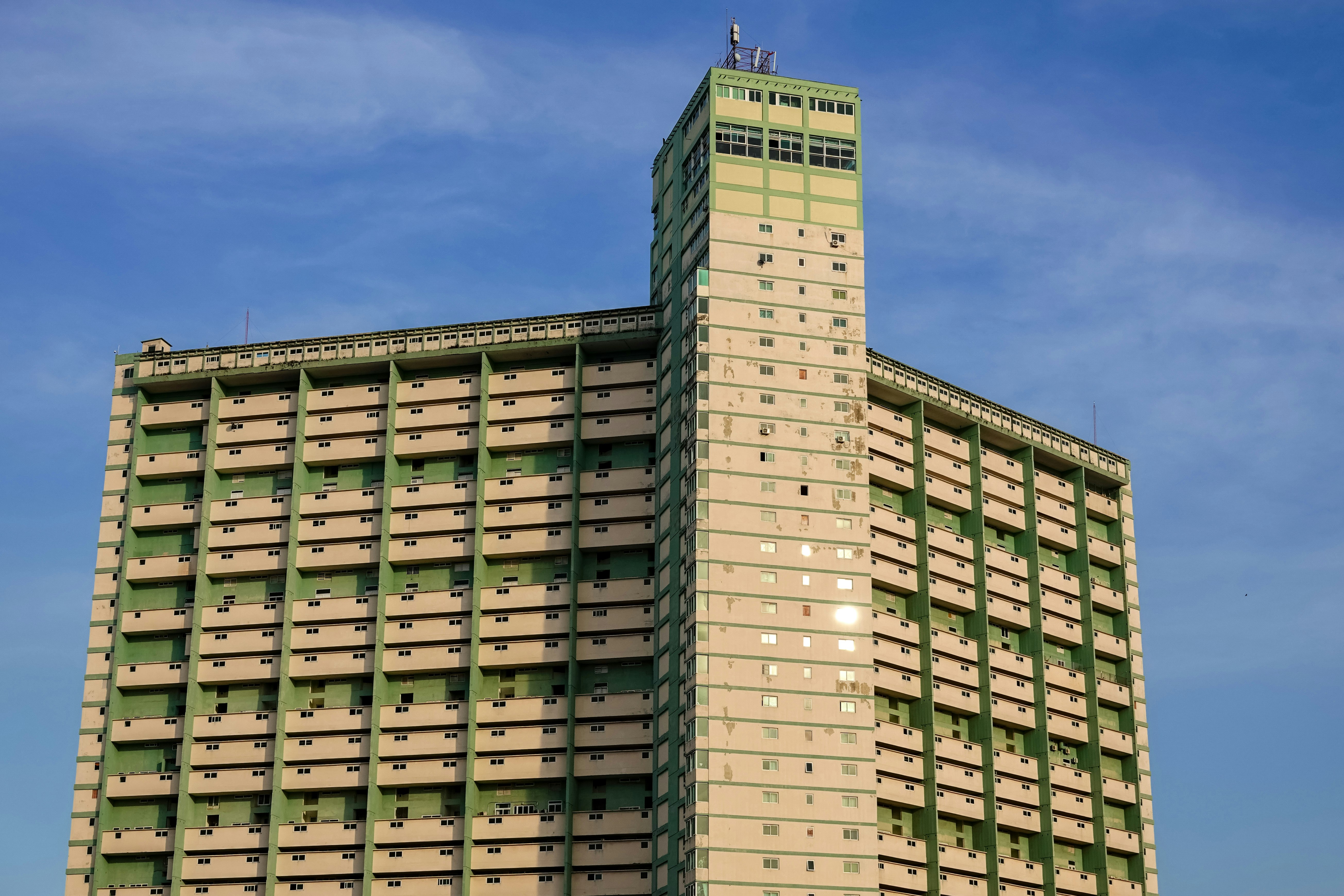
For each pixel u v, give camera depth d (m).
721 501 121.19
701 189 130.50
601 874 121.25
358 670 129.75
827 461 124.00
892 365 135.50
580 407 132.38
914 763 126.81
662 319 133.25
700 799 114.00
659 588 126.00
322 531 133.62
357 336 137.62
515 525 131.00
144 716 132.38
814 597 120.56
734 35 139.62
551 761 124.62
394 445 134.50
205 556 134.50
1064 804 138.38
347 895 124.31
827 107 133.25
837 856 114.88
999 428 143.38
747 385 124.31
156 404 139.88
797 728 117.19
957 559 136.62
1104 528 153.12
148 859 129.00
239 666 131.12
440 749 126.25
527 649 127.75
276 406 137.88
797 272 128.00
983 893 128.88
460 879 123.38
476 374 136.00
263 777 128.25
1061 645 144.62
